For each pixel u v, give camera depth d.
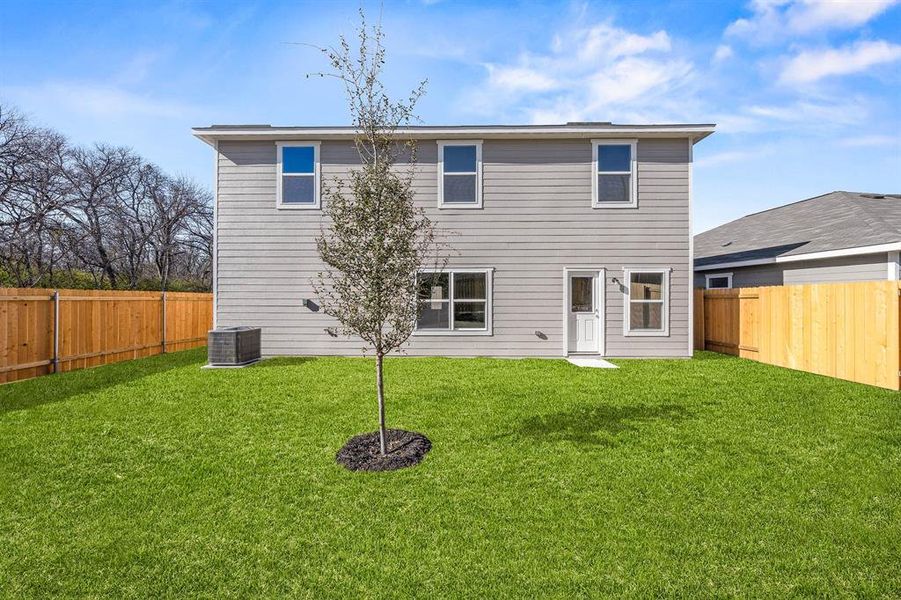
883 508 3.42
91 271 21.45
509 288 11.12
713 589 2.55
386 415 5.78
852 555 2.85
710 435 5.00
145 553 2.89
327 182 11.22
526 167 11.15
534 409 6.02
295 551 2.93
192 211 26.91
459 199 11.20
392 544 3.00
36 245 18.12
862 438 4.89
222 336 9.48
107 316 10.05
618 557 2.84
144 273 25.02
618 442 4.79
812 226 13.81
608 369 9.06
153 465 4.25
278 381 7.84
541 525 3.21
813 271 11.67
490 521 3.27
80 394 6.85
